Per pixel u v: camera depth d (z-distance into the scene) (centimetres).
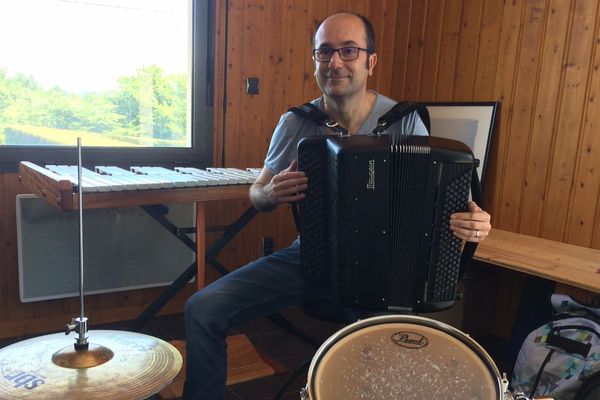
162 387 96
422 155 138
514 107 266
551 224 252
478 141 279
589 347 181
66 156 261
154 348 107
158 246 281
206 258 246
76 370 95
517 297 268
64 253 259
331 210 149
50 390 89
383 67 337
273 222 321
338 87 176
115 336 110
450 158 138
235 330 280
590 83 234
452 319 262
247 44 295
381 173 140
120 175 220
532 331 213
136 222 274
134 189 195
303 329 284
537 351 191
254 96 302
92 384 92
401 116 178
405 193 141
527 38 259
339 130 178
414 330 95
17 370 94
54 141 262
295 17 307
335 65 173
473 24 285
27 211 249
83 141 269
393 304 149
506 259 213
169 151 285
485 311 275
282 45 306
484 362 88
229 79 294
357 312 167
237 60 294
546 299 227
